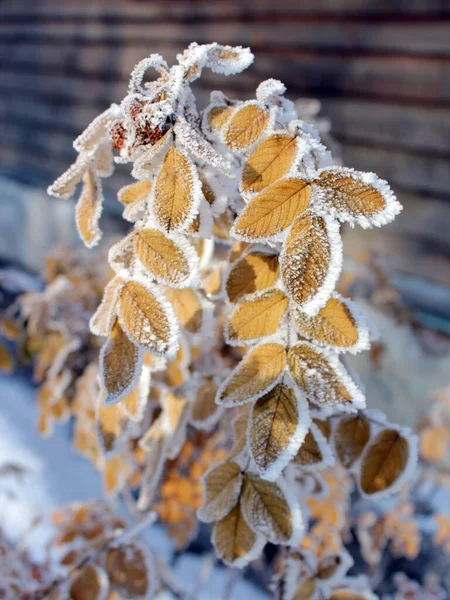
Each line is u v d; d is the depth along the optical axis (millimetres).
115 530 410
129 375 262
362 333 263
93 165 294
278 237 253
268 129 273
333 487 431
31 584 438
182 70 273
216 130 282
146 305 262
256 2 1077
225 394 269
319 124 579
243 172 266
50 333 634
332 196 248
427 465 794
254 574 761
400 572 769
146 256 266
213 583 755
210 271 347
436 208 974
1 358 651
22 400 1060
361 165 1040
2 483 832
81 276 687
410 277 1019
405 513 670
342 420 320
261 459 260
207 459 485
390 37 939
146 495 350
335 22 993
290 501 279
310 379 264
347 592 342
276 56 1087
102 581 368
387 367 916
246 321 277
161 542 812
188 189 255
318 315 267
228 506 285
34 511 781
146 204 301
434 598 653
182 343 342
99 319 282
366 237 1042
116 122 278
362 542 680
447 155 940
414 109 953
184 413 343
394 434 312
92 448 475
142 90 280
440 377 892
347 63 1003
